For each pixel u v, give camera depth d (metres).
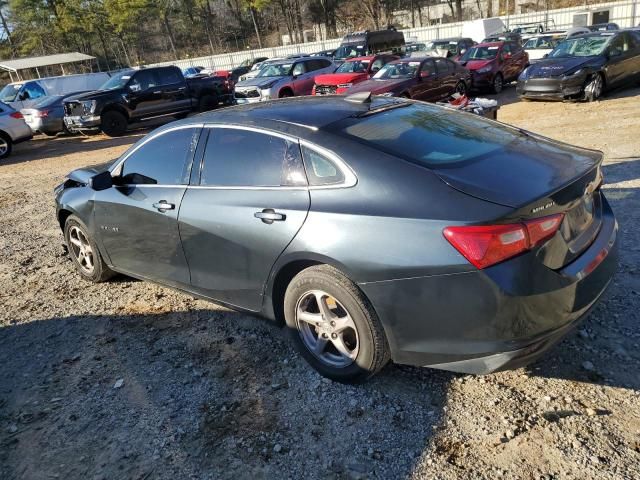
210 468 2.69
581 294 2.71
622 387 2.90
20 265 5.88
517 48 18.55
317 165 3.07
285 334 3.85
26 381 3.62
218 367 3.53
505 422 2.75
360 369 3.02
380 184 2.83
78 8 60.47
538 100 14.02
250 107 3.85
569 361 3.15
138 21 69.38
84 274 5.16
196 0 69.88
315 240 2.94
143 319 4.29
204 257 3.67
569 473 2.41
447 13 59.59
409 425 2.83
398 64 14.70
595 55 12.95
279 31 73.44
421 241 2.63
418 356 2.82
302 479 2.57
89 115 15.92
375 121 3.30
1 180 11.55
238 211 3.36
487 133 3.38
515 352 2.56
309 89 17.69
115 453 2.86
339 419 2.93
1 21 68.44
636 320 3.46
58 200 5.03
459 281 2.56
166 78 17.38
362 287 2.82
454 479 2.46
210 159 3.67
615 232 3.19
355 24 61.00
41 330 4.29
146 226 4.05
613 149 7.90
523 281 2.50
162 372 3.54
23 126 14.99
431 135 3.20
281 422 2.96
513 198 2.56
